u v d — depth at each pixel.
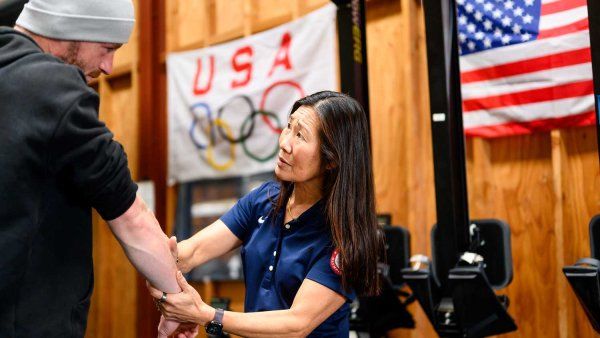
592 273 1.82
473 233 2.29
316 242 1.43
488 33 2.99
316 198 1.48
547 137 2.92
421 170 3.20
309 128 1.39
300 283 1.42
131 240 1.13
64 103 0.98
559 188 2.78
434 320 2.17
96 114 1.04
